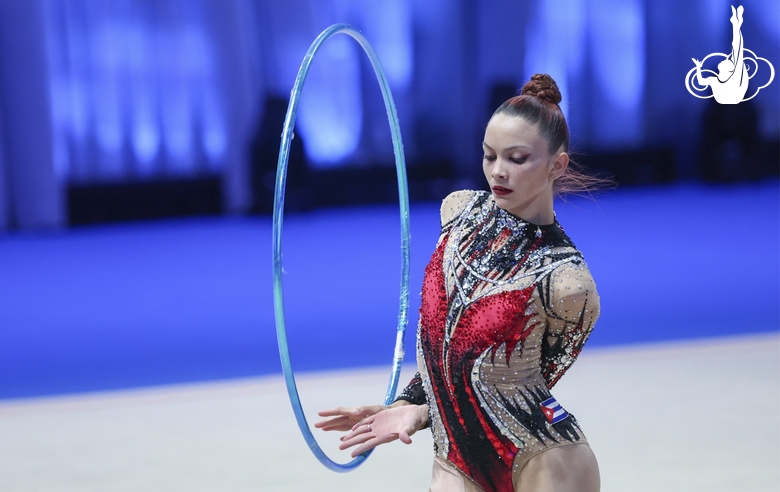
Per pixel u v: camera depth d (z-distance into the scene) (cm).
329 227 4669
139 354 2277
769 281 2939
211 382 1984
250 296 2983
